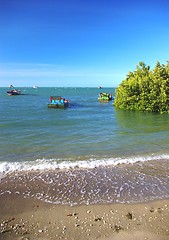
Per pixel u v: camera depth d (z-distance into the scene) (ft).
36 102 237.86
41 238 22.71
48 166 42.16
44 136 67.46
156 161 44.93
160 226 24.43
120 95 156.04
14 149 53.67
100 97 246.88
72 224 24.94
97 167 41.73
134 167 41.78
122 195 31.45
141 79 140.46
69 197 30.89
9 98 318.65
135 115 119.96
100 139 63.36
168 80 130.93
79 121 99.25
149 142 59.47
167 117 109.40
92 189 33.17
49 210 27.78
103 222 25.25
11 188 33.30
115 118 109.19
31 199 30.30
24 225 24.81
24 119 105.29
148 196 31.12
